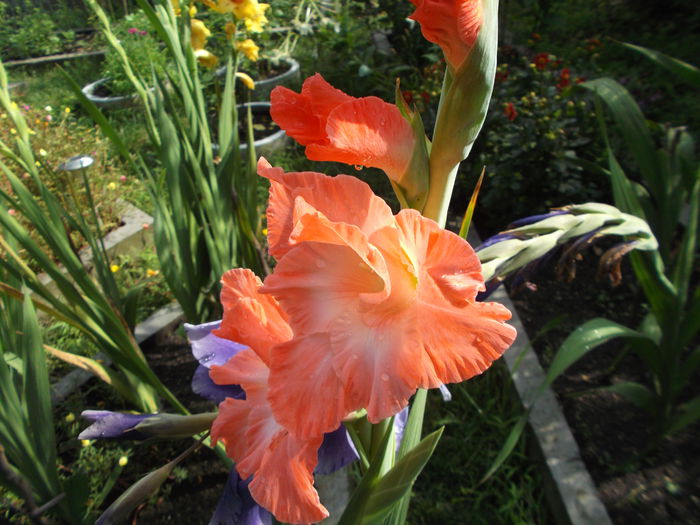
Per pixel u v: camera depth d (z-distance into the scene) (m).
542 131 1.17
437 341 0.23
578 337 0.61
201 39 1.02
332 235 0.24
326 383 0.24
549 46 1.91
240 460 0.31
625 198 0.71
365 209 0.24
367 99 0.26
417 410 0.40
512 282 0.40
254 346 0.28
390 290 0.24
